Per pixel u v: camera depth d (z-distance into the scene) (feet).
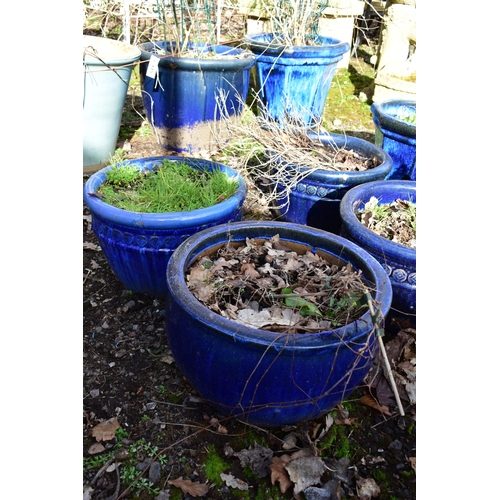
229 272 5.62
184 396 5.82
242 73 11.07
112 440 5.30
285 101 12.74
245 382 4.51
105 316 6.95
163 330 6.74
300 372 4.41
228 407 4.90
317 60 12.14
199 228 6.38
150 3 16.80
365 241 6.21
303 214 8.44
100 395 5.80
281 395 4.53
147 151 11.52
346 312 5.13
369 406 5.92
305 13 12.64
